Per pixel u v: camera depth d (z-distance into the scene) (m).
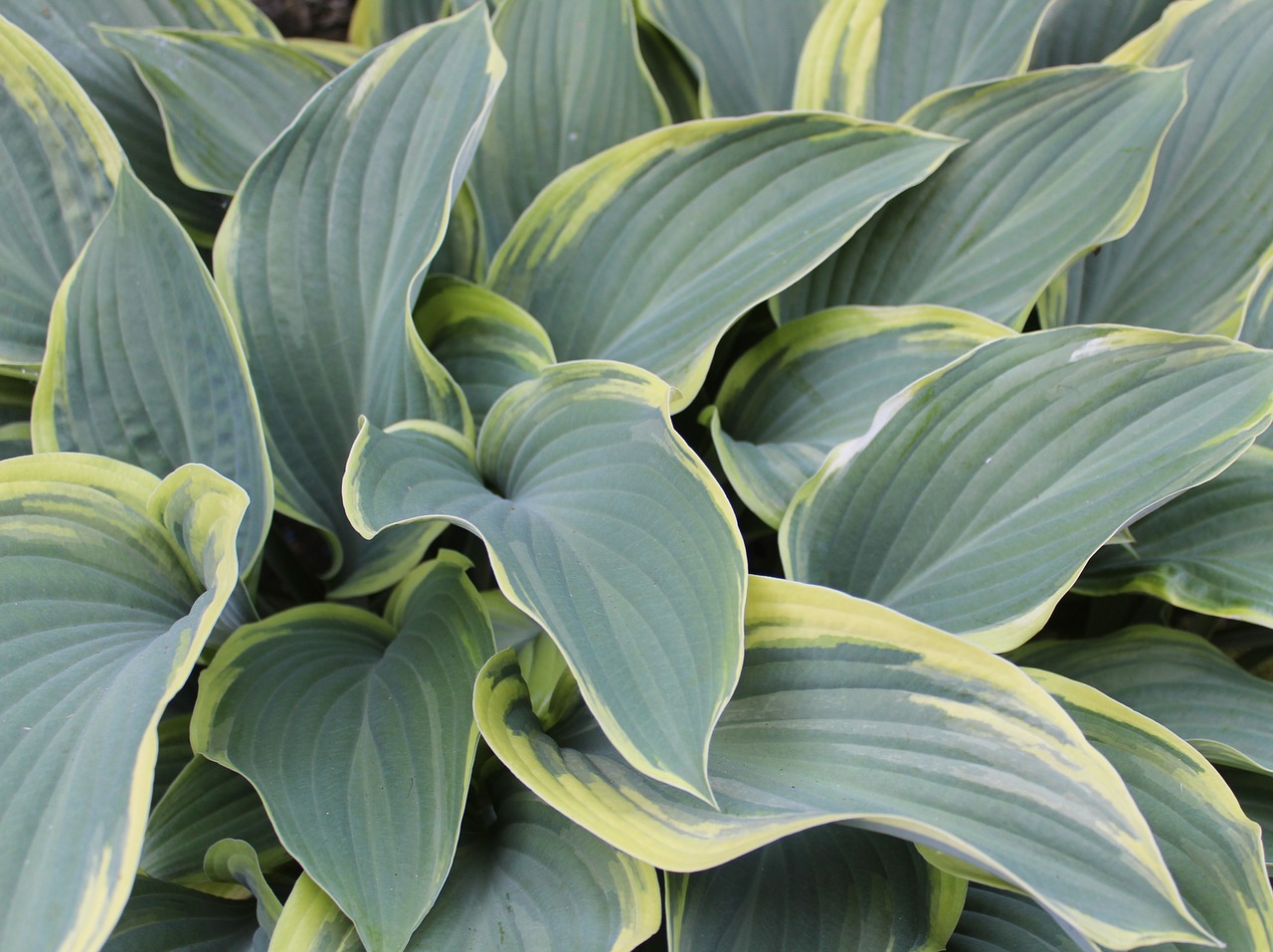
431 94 1.18
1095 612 1.25
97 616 1.01
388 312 1.17
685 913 1.02
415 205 1.17
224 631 1.12
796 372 1.22
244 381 1.10
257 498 1.13
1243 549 1.13
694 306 1.18
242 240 1.17
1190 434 1.04
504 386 1.20
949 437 1.09
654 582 1.00
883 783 0.98
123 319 1.12
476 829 1.08
